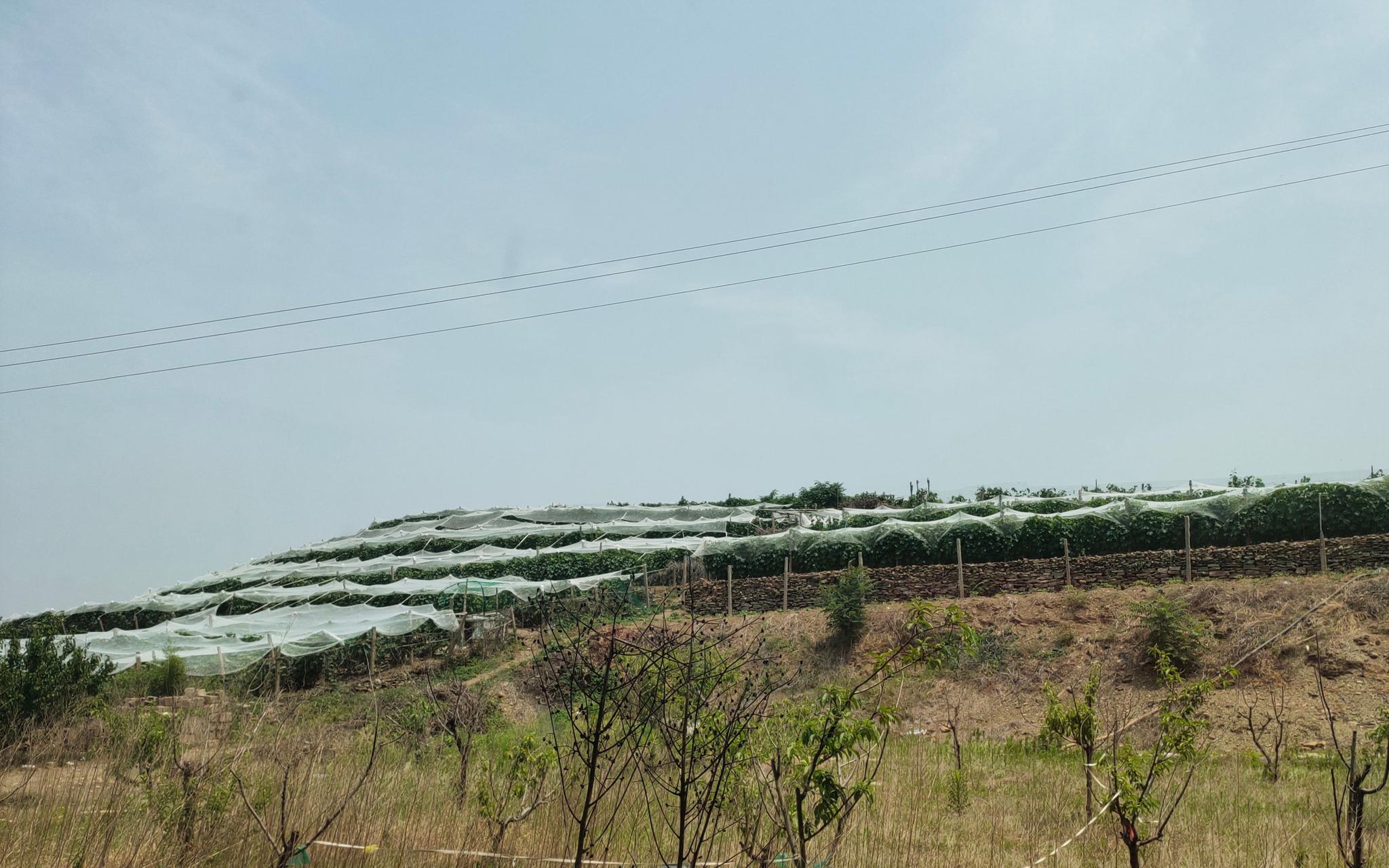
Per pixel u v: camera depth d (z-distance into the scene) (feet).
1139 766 33.14
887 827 37.37
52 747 34.09
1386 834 38.24
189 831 28.68
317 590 140.67
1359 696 63.52
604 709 26.96
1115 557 90.79
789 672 84.17
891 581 99.50
